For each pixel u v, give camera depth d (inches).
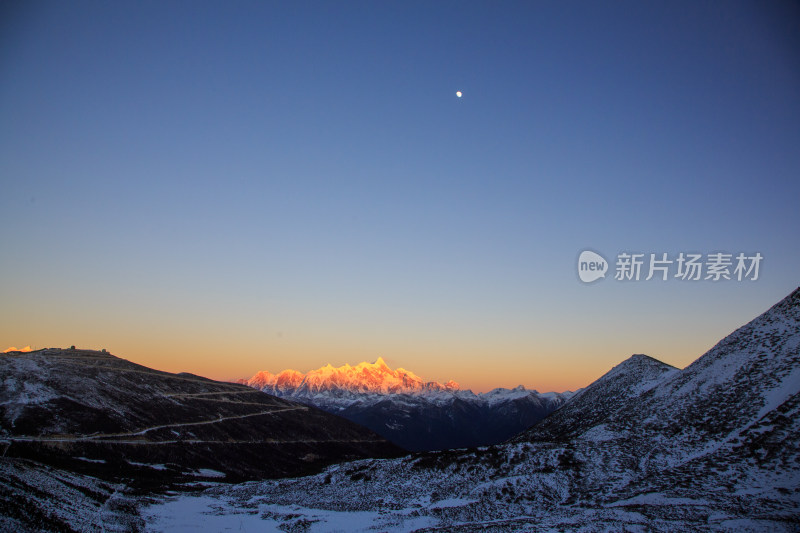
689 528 1675.7
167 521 2284.7
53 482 2343.8
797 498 1911.9
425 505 2561.5
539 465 2842.0
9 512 1690.5
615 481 2522.1
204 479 3868.1
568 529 1786.4
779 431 2416.3
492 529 1913.1
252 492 3100.4
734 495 2038.6
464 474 2896.2
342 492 2913.4
